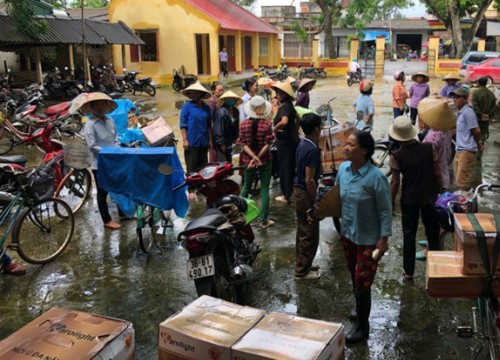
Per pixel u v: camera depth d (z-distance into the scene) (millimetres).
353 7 32906
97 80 19734
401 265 4961
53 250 5418
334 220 5652
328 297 4379
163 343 2561
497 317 3012
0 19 16484
